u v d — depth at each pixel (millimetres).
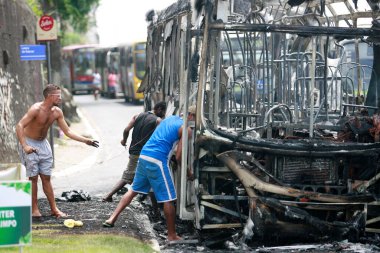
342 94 11297
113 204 12234
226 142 9328
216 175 9562
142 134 12320
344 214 9594
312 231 9383
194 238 9953
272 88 10906
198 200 9492
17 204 6789
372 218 9539
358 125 9828
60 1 46562
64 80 59281
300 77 10875
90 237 9180
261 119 10508
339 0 11844
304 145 9391
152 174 9688
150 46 15000
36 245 8484
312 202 9352
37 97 24391
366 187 9445
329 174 9555
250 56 10961
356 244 9328
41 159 10695
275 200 9305
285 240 9648
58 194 14523
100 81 58719
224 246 9500
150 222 11461
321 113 11062
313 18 11922
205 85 9602
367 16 11703
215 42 9570
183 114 9922
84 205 12102
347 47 13680
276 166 9516
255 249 9344
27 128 10617
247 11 11734
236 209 9617
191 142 9656
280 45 11727
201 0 9508
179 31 10914
